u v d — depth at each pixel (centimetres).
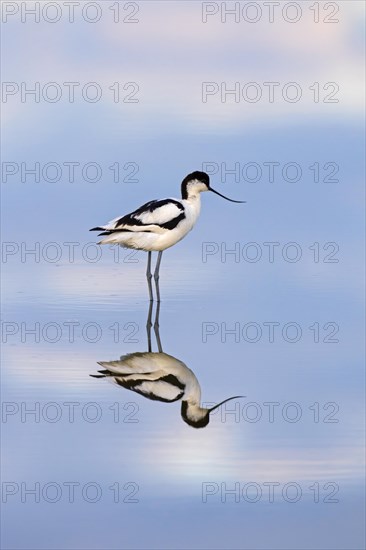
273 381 1235
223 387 1214
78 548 854
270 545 856
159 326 1465
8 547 856
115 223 1664
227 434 1080
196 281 1709
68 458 1027
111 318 1504
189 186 1691
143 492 962
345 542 861
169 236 1644
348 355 1334
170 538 871
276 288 1658
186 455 1029
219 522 895
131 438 1070
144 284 1702
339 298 1593
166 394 1191
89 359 1313
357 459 1019
